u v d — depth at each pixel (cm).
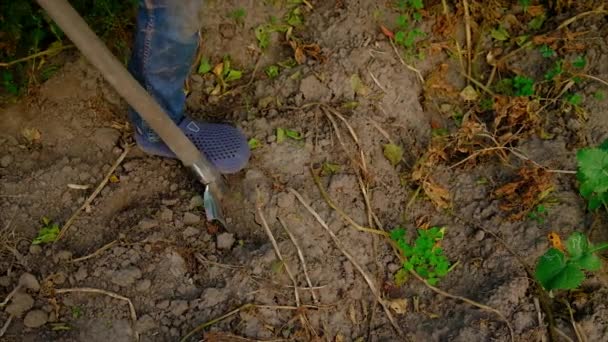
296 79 291
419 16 305
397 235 267
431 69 305
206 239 263
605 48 300
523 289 255
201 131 272
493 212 272
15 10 280
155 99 251
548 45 305
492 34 313
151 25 230
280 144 276
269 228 264
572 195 273
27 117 277
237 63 303
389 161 281
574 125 288
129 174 272
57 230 259
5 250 254
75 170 270
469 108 300
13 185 264
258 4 304
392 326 254
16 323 244
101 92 282
